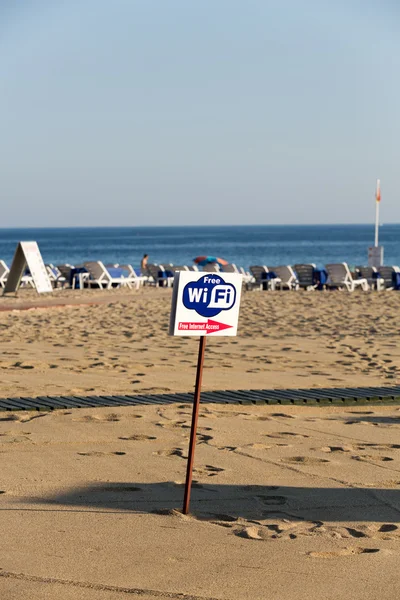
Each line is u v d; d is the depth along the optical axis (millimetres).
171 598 3467
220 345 12797
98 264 29281
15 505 4695
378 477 5391
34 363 10578
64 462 5660
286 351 12102
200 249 111438
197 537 4215
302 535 4266
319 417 7406
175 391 8727
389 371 10242
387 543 4180
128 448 6086
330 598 3490
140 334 14273
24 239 195250
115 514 4566
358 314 18141
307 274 28672
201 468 5547
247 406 7816
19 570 3723
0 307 19609
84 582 3609
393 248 102688
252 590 3561
